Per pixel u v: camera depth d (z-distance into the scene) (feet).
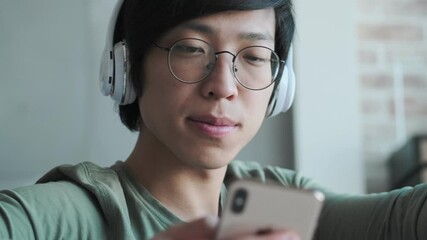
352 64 7.22
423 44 7.55
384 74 7.45
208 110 3.55
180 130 3.60
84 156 6.65
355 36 7.47
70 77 6.70
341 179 7.04
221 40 3.60
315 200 2.51
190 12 3.56
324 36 7.23
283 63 3.98
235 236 2.44
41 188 3.54
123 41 3.89
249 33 3.64
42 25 6.72
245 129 3.68
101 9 6.82
